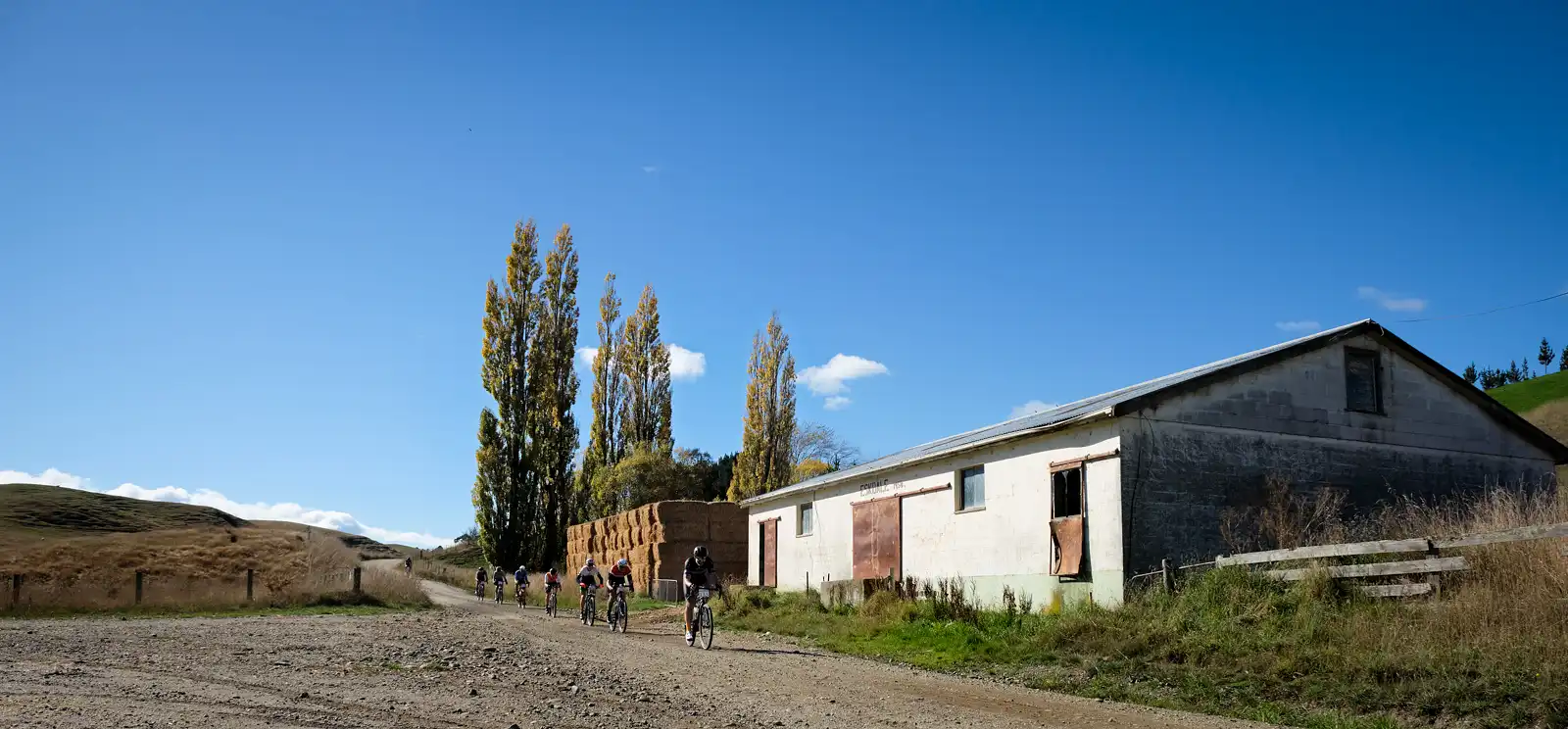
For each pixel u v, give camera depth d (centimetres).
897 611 2006
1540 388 6222
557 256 5531
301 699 1042
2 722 854
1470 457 2031
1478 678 1020
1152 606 1578
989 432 2438
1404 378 2005
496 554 5206
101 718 891
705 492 5638
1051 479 1936
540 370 5403
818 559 2880
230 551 3972
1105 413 1747
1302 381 1909
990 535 2105
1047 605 1895
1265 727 1006
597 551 4562
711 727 942
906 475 2452
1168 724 1011
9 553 3700
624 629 2278
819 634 2042
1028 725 992
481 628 2203
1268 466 1847
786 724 970
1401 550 1316
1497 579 1195
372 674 1267
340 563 3966
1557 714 918
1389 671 1097
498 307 5416
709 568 1900
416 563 7169
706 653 1712
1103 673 1327
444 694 1104
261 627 2130
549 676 1295
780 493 3133
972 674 1416
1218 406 1831
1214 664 1263
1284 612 1372
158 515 9006
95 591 3048
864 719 1009
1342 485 1894
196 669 1287
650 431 5675
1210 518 1783
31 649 1550
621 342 5759
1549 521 1415
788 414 5378
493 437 5294
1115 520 1742
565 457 5425
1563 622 1066
